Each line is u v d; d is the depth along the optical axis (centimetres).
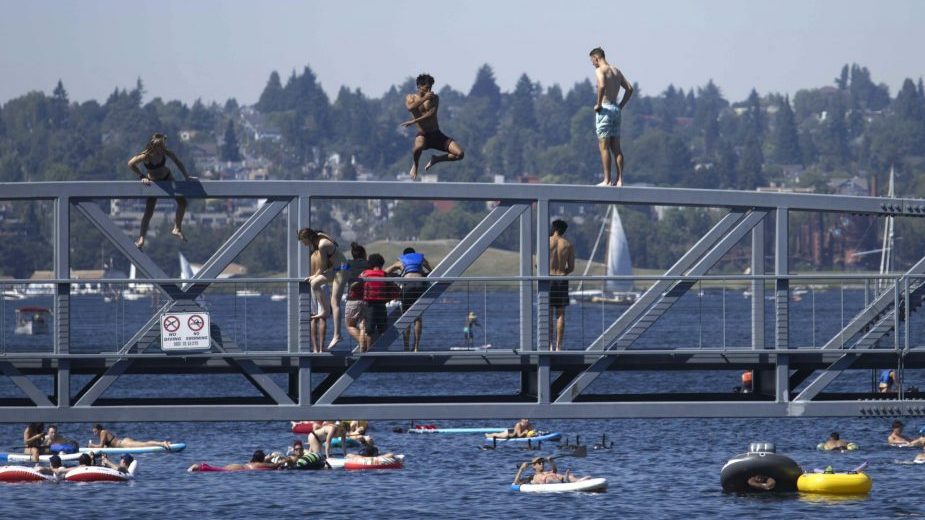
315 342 8675
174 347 8331
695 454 18462
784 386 8575
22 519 13512
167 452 18838
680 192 8456
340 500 14562
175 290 8400
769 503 14238
